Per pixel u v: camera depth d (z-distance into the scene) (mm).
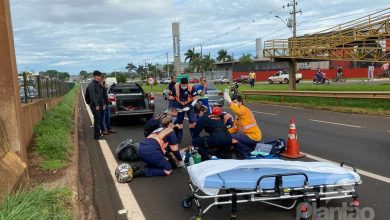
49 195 4891
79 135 11852
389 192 5566
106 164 7828
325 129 11680
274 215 4836
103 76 11789
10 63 6012
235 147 7699
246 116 7871
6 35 5992
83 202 5566
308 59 24641
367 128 11672
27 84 11320
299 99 21875
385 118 13945
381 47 20172
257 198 4559
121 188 6160
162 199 5570
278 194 4652
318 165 5109
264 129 12031
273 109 19141
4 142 5633
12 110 6031
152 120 8141
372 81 37938
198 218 4598
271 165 4797
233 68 90938
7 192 4508
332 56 22500
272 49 25000
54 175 6426
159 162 6703
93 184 6465
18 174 5348
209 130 7461
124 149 8039
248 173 4773
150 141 6809
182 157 7328
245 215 4859
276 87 35531
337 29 22516
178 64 73438
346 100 18547
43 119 12117
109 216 4988
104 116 11945
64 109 16906
